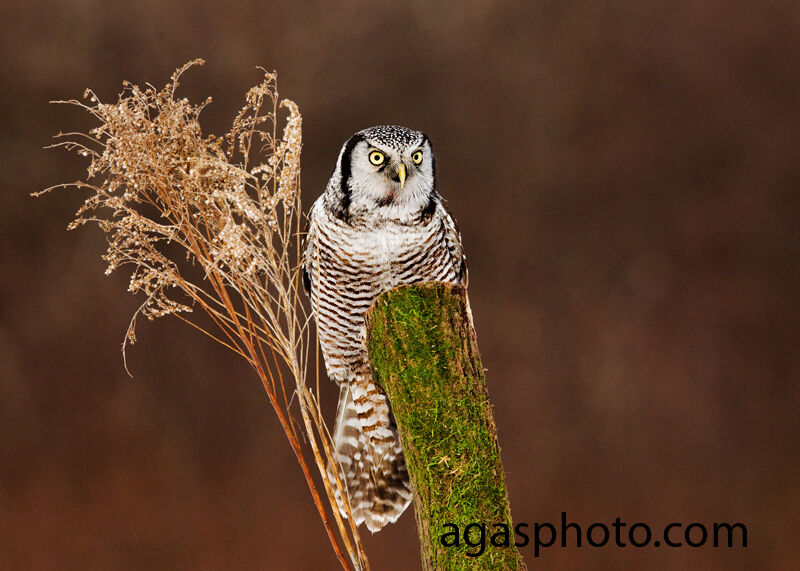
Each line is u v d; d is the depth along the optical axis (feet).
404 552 43.37
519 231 52.16
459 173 51.85
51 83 47.19
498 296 51.60
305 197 48.75
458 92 51.72
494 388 50.29
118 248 12.72
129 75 47.98
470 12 51.44
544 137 52.65
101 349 46.73
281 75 49.19
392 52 50.67
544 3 52.06
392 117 50.85
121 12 47.70
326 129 49.67
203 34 48.57
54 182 47.19
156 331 47.26
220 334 47.73
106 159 12.85
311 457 46.06
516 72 52.08
